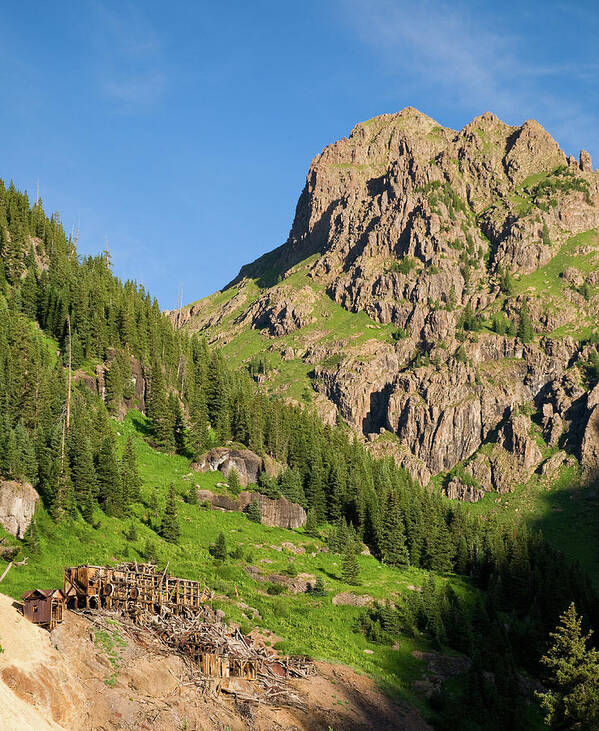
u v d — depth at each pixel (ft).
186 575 381.19
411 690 353.92
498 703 347.56
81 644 237.86
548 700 292.81
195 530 454.81
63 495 386.52
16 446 389.80
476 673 359.66
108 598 272.10
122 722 221.66
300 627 380.99
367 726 298.97
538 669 418.92
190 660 264.93
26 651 221.66
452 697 358.02
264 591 417.08
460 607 463.42
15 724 194.59
